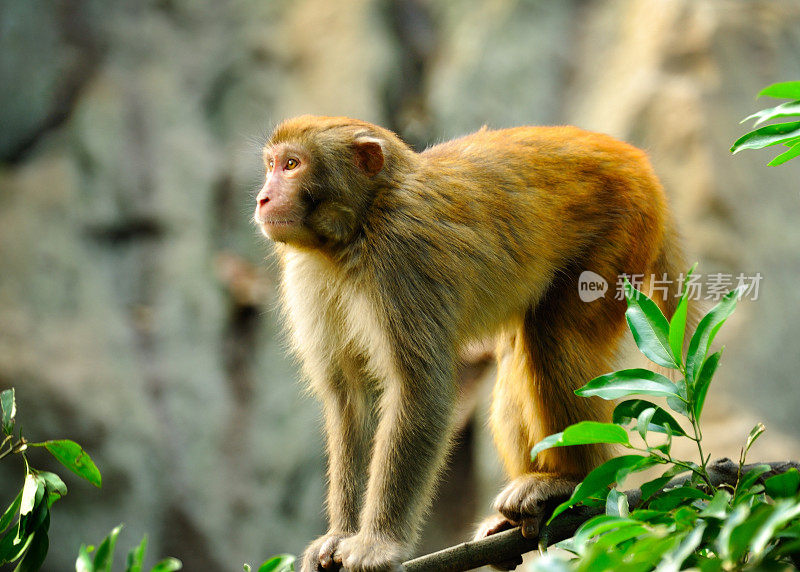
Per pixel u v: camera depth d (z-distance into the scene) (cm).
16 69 1864
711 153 1630
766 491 452
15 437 1595
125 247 1803
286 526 1700
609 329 773
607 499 478
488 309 720
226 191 1852
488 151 756
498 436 824
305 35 1927
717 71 1697
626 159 793
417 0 1997
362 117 1833
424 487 668
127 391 1683
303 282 744
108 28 1914
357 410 764
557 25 1891
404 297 678
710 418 1490
